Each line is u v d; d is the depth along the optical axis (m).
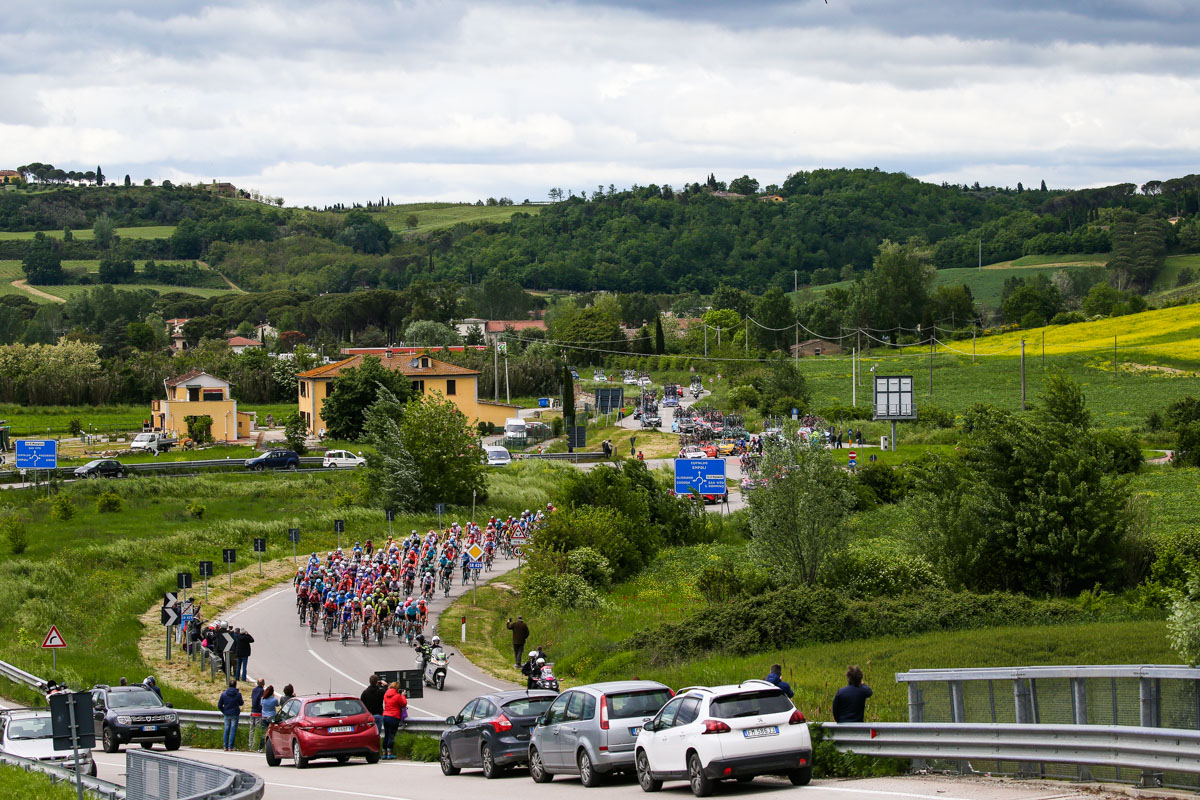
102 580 55.00
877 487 72.25
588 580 53.25
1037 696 17.50
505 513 77.50
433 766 26.00
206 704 35.25
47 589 52.19
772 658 32.56
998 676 17.95
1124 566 43.59
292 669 39.59
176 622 42.75
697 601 47.16
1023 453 45.03
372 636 46.00
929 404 130.00
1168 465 78.69
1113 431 78.62
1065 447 45.12
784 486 43.78
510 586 56.50
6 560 58.19
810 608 35.97
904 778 17.97
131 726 30.41
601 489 62.03
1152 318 182.12
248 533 67.81
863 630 35.19
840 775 18.83
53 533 66.56
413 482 77.12
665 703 19.59
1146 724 15.80
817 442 45.03
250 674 38.94
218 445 112.06
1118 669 16.20
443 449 78.25
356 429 112.81
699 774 17.47
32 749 27.67
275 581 57.84
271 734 26.84
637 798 18.33
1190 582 22.00
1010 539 44.12
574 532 55.69
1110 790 15.38
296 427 102.38
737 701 17.78
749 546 44.50
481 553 56.59
